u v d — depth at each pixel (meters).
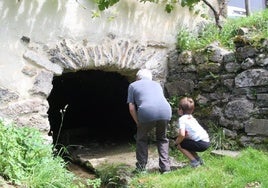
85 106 8.63
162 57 6.51
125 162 5.70
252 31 5.95
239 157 4.70
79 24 5.67
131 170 5.20
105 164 5.62
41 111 5.29
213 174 4.34
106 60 5.86
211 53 5.85
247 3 7.80
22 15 5.21
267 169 4.32
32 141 4.28
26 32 5.24
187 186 4.19
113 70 6.13
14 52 5.14
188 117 5.01
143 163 4.99
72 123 8.57
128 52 6.10
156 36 6.44
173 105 6.32
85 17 5.73
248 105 5.31
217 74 5.76
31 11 5.28
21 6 5.20
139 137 4.98
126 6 6.13
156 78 6.45
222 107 5.66
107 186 5.07
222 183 4.12
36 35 5.32
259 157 4.64
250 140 5.28
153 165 5.39
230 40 6.23
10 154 3.87
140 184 4.51
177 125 6.14
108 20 5.93
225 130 5.57
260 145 5.16
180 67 6.34
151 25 6.39
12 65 5.12
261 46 5.21
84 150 6.60
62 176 4.18
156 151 6.07
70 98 8.44
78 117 8.63
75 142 7.33
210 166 4.71
